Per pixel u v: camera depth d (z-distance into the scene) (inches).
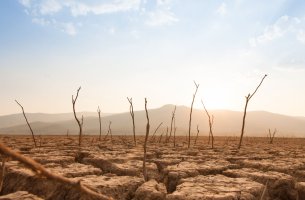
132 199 262.5
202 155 594.2
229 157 542.6
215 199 217.9
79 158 546.0
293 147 1013.2
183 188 251.6
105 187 249.0
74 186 97.0
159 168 435.8
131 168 370.3
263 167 412.2
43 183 266.5
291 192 297.6
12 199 208.4
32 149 643.5
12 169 307.1
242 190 244.4
